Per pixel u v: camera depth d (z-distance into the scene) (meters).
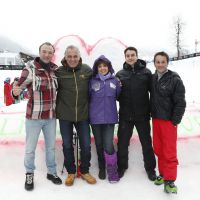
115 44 5.14
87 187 3.61
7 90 8.69
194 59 27.47
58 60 5.05
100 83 3.58
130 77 3.57
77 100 3.50
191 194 3.44
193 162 4.18
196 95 10.01
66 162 3.67
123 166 3.89
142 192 3.49
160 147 3.57
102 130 3.70
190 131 4.39
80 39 5.11
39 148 4.06
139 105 3.59
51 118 3.45
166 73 3.37
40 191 3.52
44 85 3.34
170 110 3.37
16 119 4.51
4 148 4.07
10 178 3.81
